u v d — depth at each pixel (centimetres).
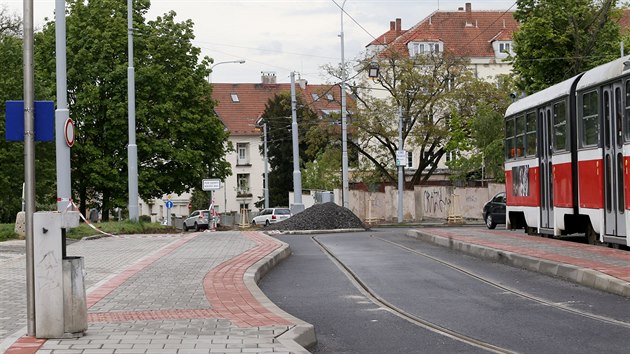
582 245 1966
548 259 1647
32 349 805
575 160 2059
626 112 1714
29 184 889
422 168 6125
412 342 937
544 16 4359
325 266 1902
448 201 5622
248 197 9888
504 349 881
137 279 1467
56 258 868
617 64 1794
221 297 1212
